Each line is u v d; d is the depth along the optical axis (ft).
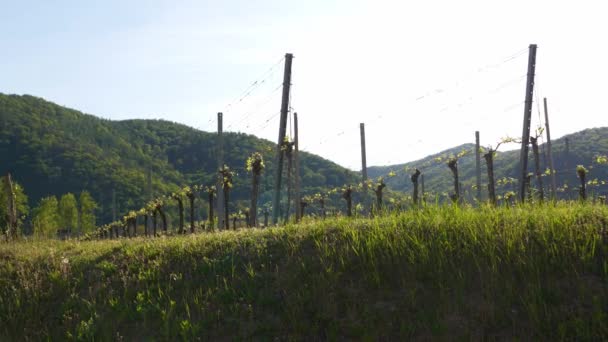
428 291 27.86
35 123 380.99
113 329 31.35
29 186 321.52
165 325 29.71
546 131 123.95
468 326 24.86
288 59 75.00
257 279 32.76
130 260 41.55
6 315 35.60
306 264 32.91
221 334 28.60
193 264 37.52
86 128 459.32
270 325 28.12
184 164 433.89
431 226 33.63
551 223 30.32
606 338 22.20
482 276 27.61
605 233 28.76
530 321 24.07
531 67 86.17
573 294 25.27
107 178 327.06
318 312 28.04
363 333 25.90
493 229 31.45
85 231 238.68
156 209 131.13
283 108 75.00
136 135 497.46
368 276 29.91
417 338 24.84
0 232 67.10
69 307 35.53
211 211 114.52
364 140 114.93
